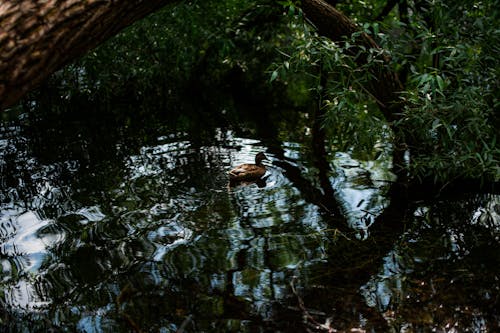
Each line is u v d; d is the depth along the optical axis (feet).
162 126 27.89
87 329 11.25
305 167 21.21
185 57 30.91
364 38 16.26
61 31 8.07
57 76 30.32
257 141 25.09
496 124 16.48
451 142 16.08
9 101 7.94
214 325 11.32
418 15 17.35
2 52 7.56
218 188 19.06
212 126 27.91
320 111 23.48
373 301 12.12
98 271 13.56
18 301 12.30
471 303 11.97
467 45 15.48
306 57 15.85
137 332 11.13
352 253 14.35
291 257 14.17
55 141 25.26
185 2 27.02
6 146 24.49
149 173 20.66
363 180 19.53
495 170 15.48
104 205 17.66
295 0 16.31
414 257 14.10
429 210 16.96
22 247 14.88
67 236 15.48
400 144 17.49
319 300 12.20
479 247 14.53
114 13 8.77
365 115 18.07
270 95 34.91
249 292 12.56
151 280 13.12
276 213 16.92
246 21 27.55
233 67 35.55
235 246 14.82
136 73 30.37
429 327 11.15
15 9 7.75
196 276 13.28
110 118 29.27
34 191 19.10
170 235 15.49
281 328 11.17
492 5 16.94
